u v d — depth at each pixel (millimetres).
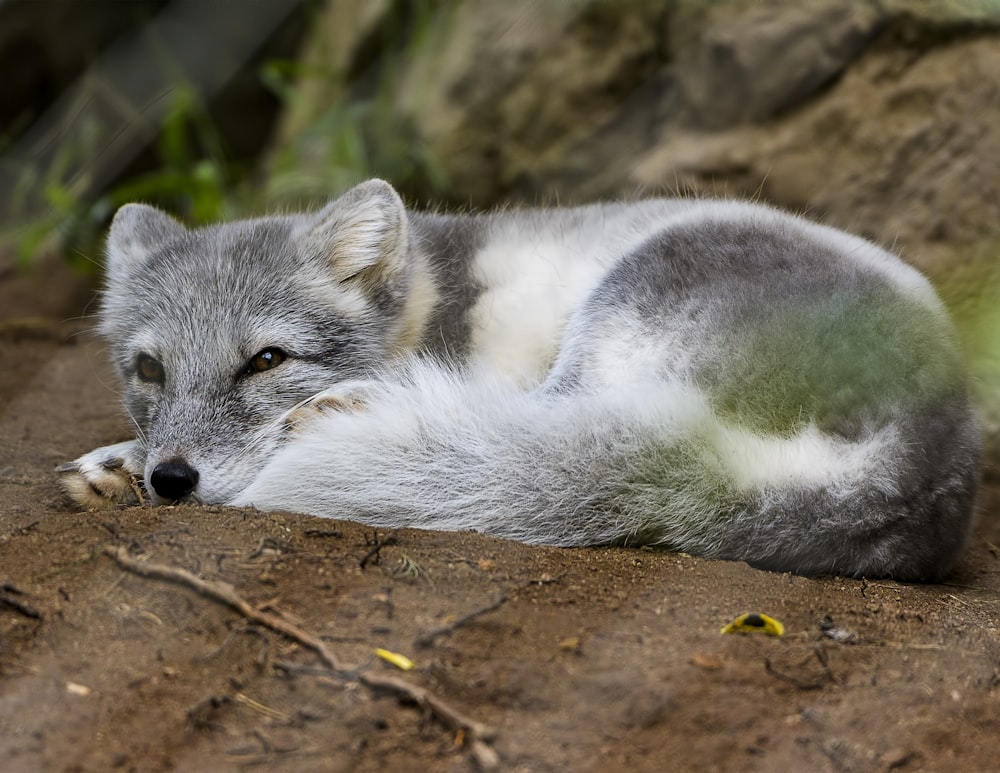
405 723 4945
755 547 7191
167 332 8547
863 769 4941
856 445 7340
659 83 14289
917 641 6023
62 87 17281
